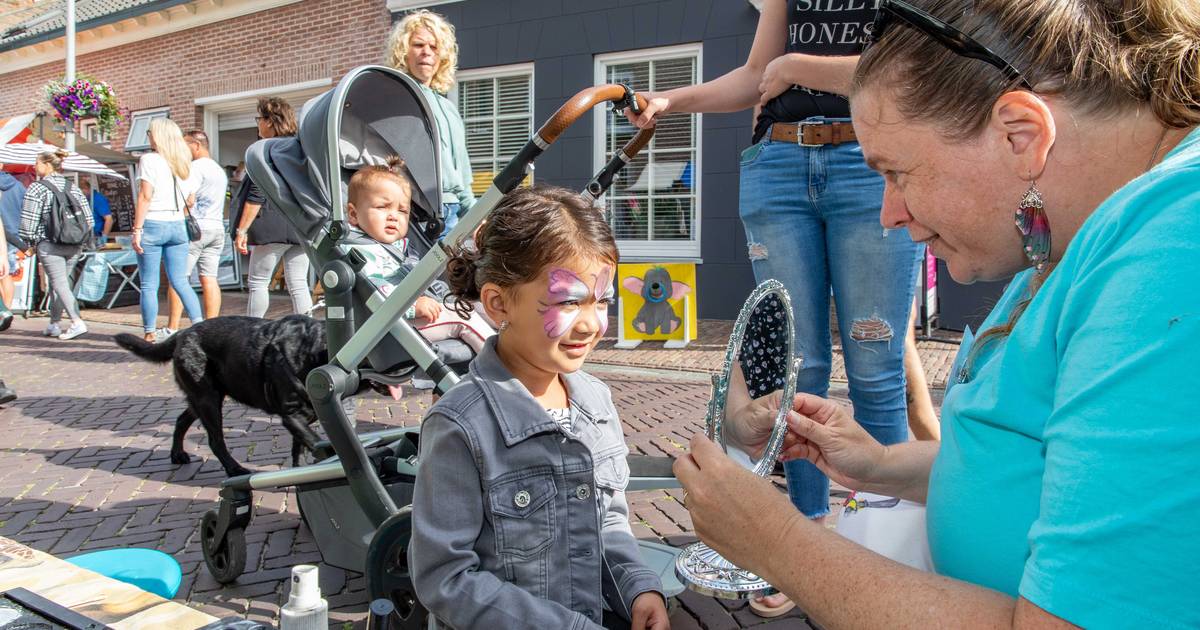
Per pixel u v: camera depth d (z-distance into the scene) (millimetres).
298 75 12867
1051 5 1010
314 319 3723
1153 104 985
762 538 1175
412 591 2203
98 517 3729
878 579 1054
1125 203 922
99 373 7285
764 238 2607
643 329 7789
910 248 2479
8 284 9977
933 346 7234
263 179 2939
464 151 4707
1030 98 1014
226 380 3854
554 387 1800
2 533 3539
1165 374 809
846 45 2438
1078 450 865
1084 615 833
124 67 15250
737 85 2682
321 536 2932
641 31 9891
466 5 11000
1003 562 1114
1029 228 1089
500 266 1651
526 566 1599
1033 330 1048
